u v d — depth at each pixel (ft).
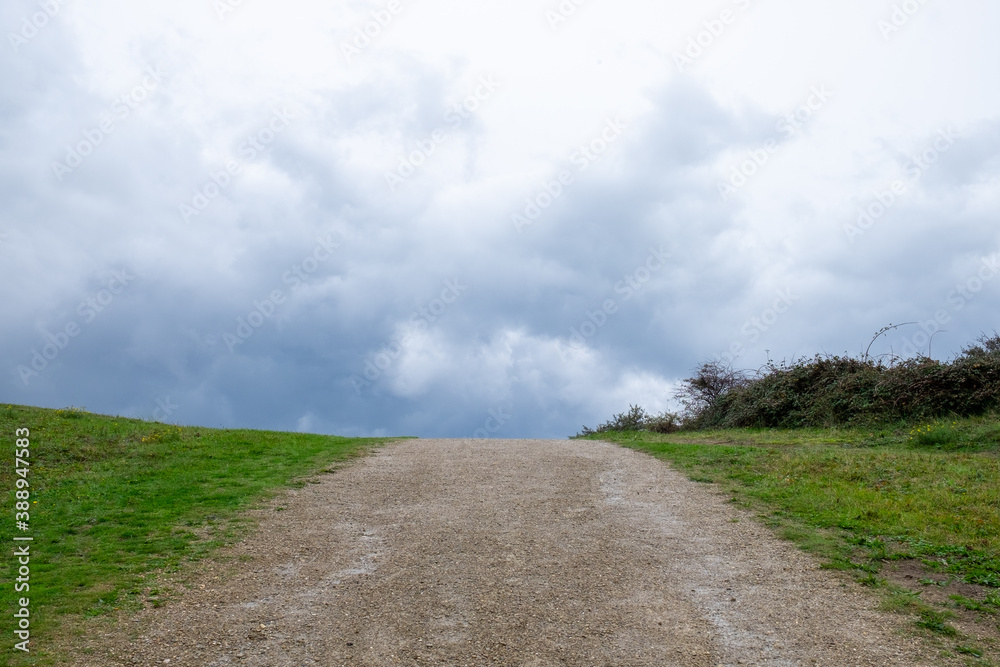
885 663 18.37
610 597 22.82
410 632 20.31
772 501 34.14
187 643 19.49
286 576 24.72
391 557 26.76
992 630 20.06
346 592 23.26
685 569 25.34
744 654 18.99
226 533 29.35
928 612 21.08
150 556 26.35
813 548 26.99
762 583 23.86
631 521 31.55
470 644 19.60
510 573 24.97
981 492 34.53
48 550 26.78
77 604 21.66
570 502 35.09
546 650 19.24
